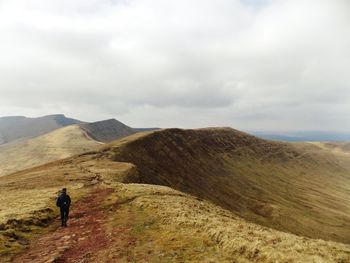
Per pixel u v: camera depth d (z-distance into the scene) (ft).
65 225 85.15
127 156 349.00
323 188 652.07
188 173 436.76
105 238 69.51
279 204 453.58
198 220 75.77
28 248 65.98
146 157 391.04
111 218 89.10
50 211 100.73
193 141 591.78
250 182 544.62
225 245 58.23
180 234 67.77
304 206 483.92
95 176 195.21
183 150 511.81
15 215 89.30
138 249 60.29
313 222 404.16
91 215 95.81
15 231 75.36
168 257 55.11
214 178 481.05
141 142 427.33
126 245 63.21
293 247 55.26
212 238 63.36
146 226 76.69
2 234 70.95
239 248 55.93
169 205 97.71
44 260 57.11
